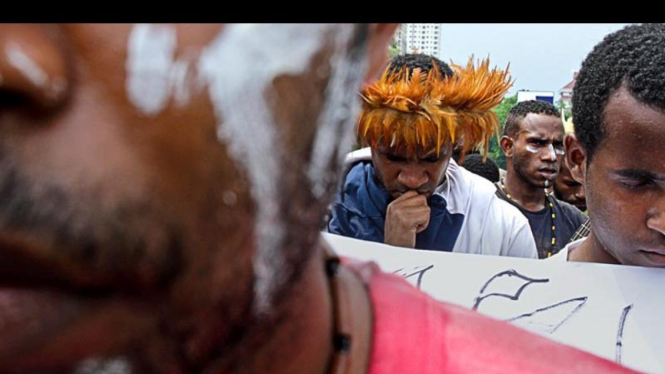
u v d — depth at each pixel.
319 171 0.38
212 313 0.33
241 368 0.38
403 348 0.53
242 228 0.33
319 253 0.50
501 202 1.78
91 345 0.29
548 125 2.50
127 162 0.27
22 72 0.24
